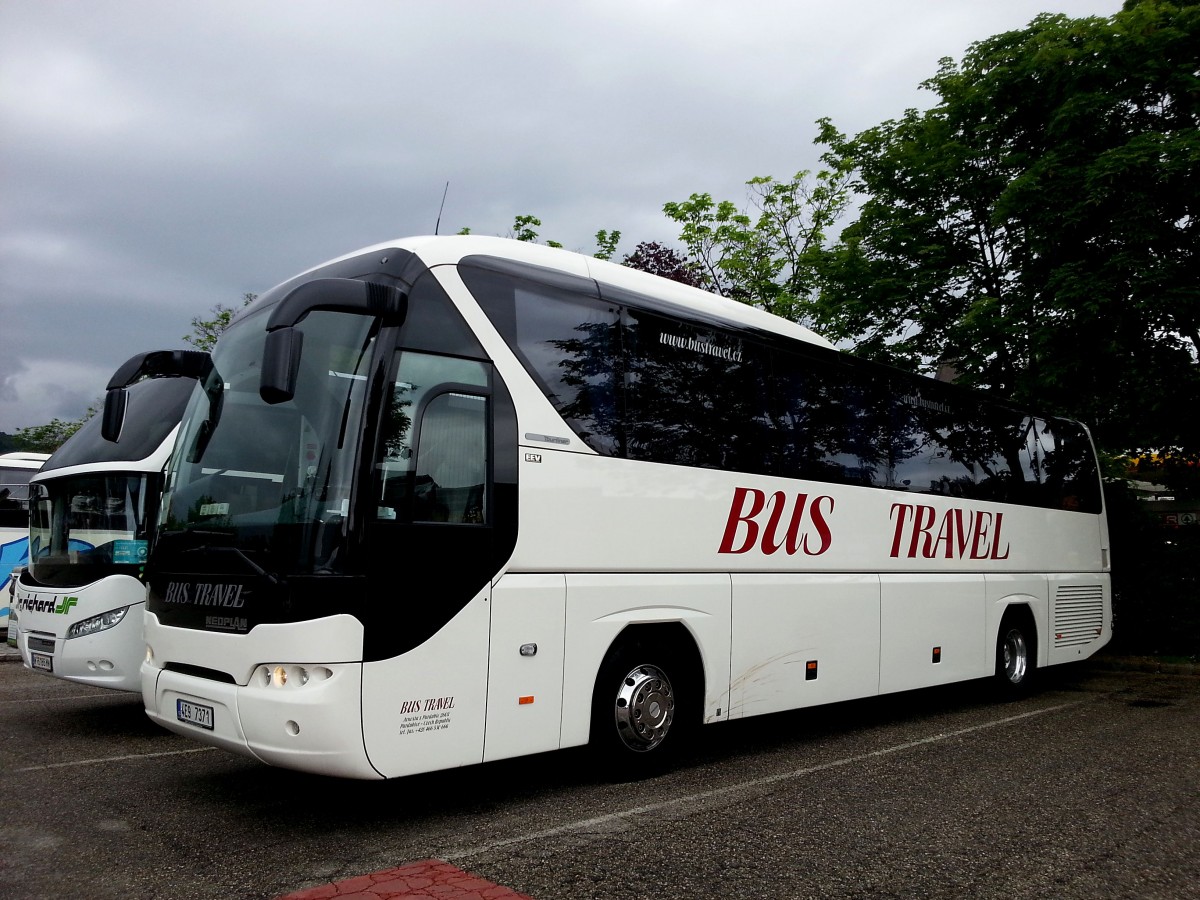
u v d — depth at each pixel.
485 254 5.79
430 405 5.19
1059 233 12.09
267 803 5.60
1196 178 11.46
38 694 10.19
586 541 5.90
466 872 4.32
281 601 4.66
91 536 7.83
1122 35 12.34
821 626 7.76
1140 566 14.59
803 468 7.75
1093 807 5.70
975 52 14.48
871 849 4.79
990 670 9.97
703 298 7.36
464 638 5.14
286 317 4.52
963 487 9.80
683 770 6.70
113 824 5.13
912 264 14.84
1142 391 13.75
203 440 5.71
